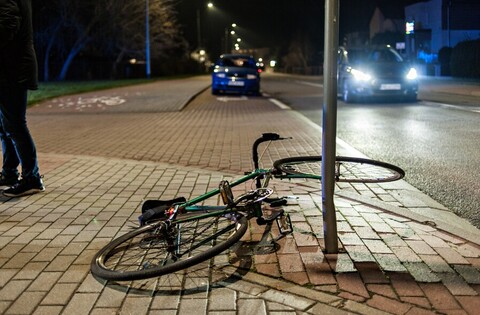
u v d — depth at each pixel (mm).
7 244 4387
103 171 7242
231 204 4078
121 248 4027
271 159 7891
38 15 39375
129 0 41938
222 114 15516
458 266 3686
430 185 6086
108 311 3201
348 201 5391
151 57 49594
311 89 27078
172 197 5770
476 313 3027
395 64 17094
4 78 5512
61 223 4922
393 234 4367
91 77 47062
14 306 3287
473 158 7535
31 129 12766
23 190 5906
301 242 4234
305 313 3090
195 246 4008
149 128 12422
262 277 3588
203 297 3340
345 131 10672
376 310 3084
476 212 5047
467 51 29219
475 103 15672
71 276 3717
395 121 12062
